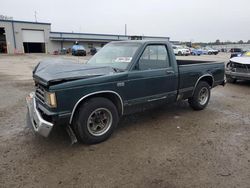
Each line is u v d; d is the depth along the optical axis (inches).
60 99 129.2
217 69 234.7
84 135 142.9
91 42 1941.4
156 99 178.9
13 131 169.6
